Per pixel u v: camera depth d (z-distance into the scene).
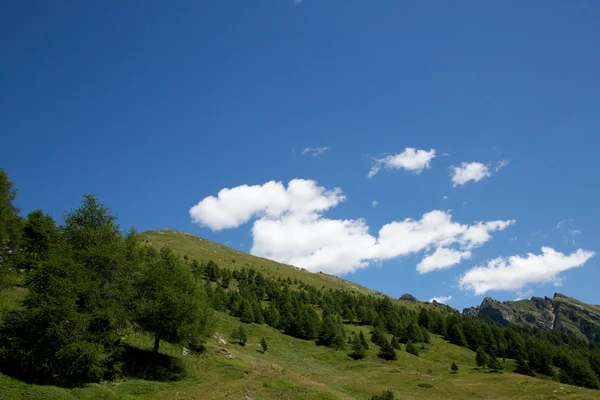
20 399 25.86
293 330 110.19
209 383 41.22
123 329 41.47
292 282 196.88
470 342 138.25
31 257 45.75
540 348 121.81
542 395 59.94
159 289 43.94
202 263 158.25
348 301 166.38
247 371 47.75
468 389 65.62
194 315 44.72
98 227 38.28
